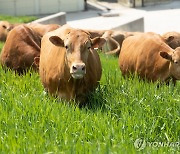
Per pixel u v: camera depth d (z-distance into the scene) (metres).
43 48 11.06
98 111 9.43
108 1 41.12
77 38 9.61
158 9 37.66
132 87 10.77
